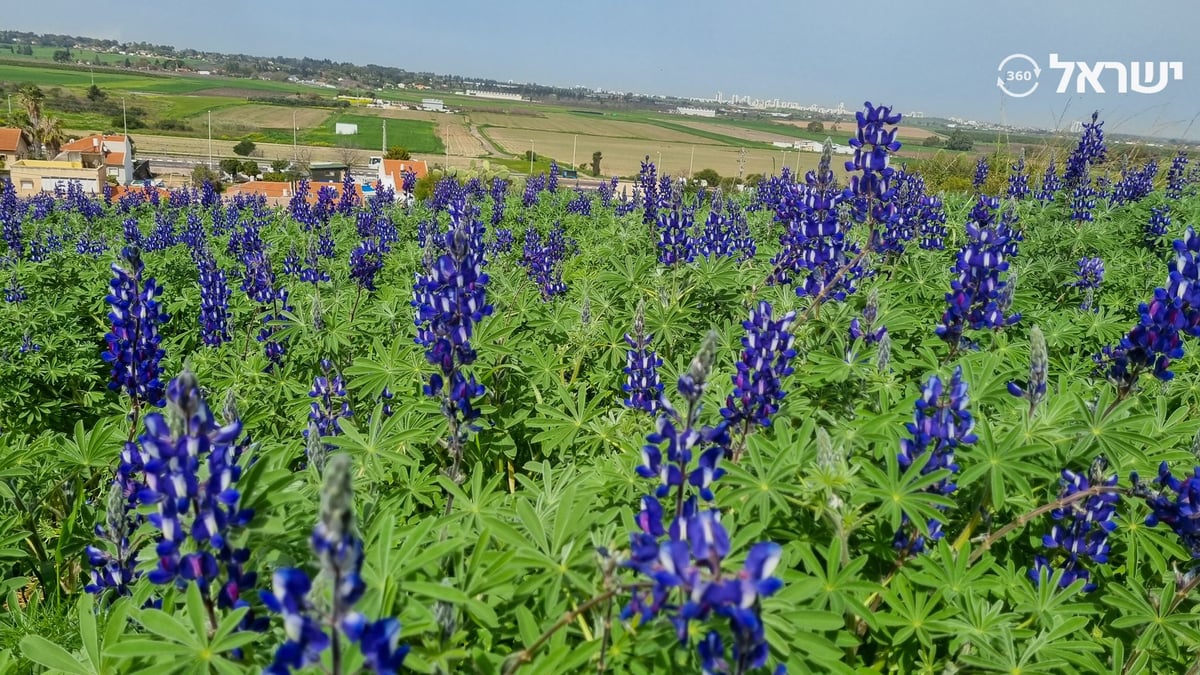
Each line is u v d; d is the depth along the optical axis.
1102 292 8.75
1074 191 12.42
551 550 3.27
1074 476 3.80
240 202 25.89
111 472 5.95
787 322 4.17
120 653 2.74
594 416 5.46
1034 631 3.57
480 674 2.90
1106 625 4.00
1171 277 4.08
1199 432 3.86
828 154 8.38
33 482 5.60
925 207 10.09
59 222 23.09
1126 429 4.21
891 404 4.70
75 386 9.01
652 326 6.81
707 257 8.14
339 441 4.72
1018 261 9.49
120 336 5.40
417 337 6.03
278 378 7.12
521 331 7.54
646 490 4.03
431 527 3.23
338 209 21.59
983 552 3.89
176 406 2.63
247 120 193.38
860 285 7.36
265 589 3.23
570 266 11.35
